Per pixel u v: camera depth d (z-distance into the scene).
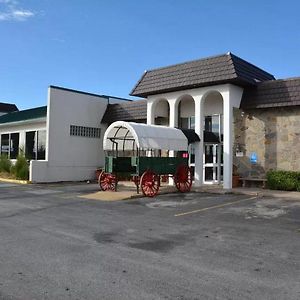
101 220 10.75
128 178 22.81
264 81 18.78
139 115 23.86
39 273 6.07
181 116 22.47
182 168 17.61
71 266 6.45
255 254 7.25
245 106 18.58
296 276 6.00
